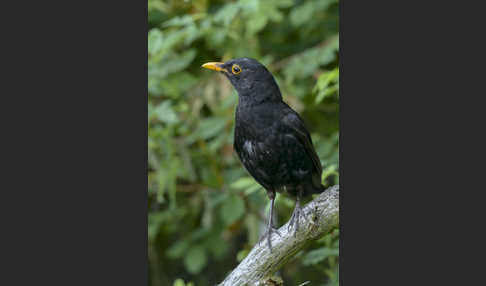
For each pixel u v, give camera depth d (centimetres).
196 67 1172
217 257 1233
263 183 898
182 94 1124
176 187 1143
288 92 1059
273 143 858
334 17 1145
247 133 871
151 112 969
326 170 872
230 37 1093
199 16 968
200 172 1164
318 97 879
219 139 1064
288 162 868
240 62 879
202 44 1164
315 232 767
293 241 766
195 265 1174
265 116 856
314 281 1143
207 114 1183
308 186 906
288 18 1189
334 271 902
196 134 1079
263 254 770
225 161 1169
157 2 1108
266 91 866
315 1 1062
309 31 1161
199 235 1205
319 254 866
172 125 1052
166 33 1013
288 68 1053
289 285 1160
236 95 1030
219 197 1109
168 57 1040
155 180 1107
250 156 881
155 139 1023
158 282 1302
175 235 1319
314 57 1036
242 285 766
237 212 1076
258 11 1024
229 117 1062
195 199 1163
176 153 1082
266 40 1206
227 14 920
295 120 858
